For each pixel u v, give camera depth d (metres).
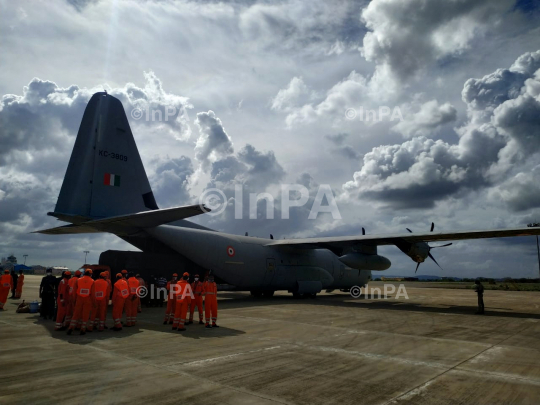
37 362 6.46
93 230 16.00
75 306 9.17
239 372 6.06
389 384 5.61
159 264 15.65
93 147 13.51
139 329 10.05
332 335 9.48
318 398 4.99
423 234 16.52
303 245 20.25
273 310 15.06
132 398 4.79
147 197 14.98
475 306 18.69
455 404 4.84
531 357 7.35
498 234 15.11
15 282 19.44
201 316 11.18
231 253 17.97
